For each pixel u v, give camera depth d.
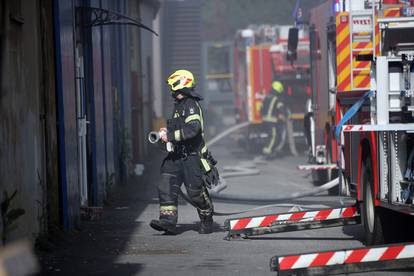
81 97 25.08
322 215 20.48
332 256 14.85
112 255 18.06
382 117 17.06
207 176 21.00
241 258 17.66
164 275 15.77
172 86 21.08
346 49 27.31
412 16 19.69
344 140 21.69
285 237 20.77
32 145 18.28
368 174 19.05
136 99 43.28
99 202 26.98
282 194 31.38
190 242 19.92
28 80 18.03
